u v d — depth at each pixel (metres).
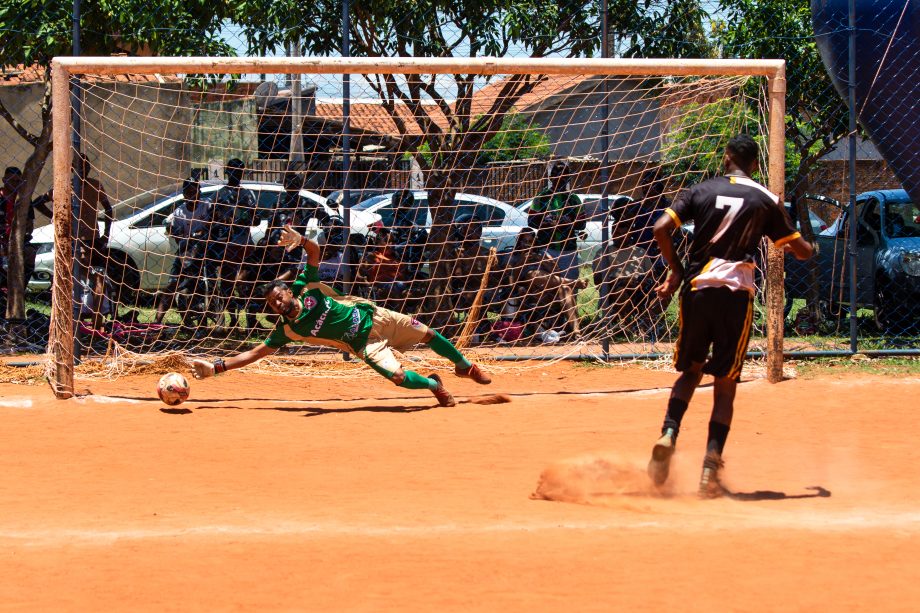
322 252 17.95
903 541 6.70
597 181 18.09
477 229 18.20
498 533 7.04
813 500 8.23
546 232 17.72
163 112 21.64
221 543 6.87
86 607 5.56
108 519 7.75
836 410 12.62
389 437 11.30
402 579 5.95
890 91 16.73
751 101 18.38
